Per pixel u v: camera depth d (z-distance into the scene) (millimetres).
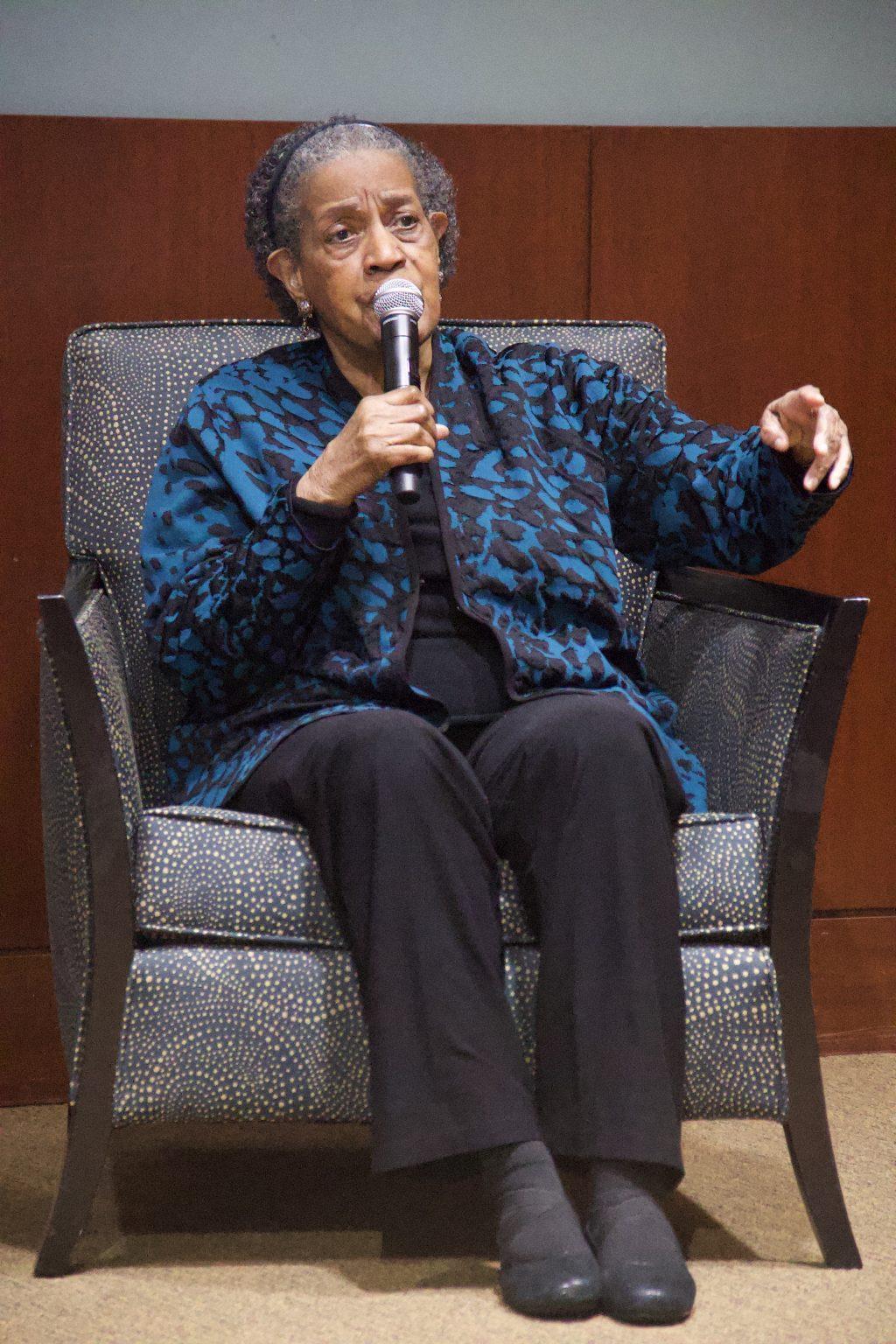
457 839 4688
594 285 7453
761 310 7512
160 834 4875
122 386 6516
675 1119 4520
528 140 7383
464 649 5566
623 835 4664
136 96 7477
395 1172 4406
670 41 7758
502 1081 4465
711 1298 4656
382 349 5691
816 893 7668
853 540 7594
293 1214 5453
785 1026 5012
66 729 4793
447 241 6652
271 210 6297
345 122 6234
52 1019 7160
